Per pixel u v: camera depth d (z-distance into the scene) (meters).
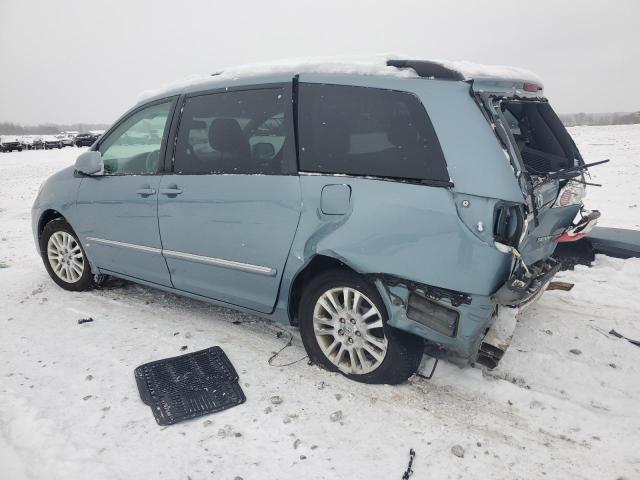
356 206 2.69
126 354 3.35
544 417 2.64
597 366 3.14
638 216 7.88
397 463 2.33
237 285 3.33
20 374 3.10
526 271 2.57
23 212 9.73
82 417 2.66
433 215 2.47
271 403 2.79
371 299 2.79
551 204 2.89
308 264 2.95
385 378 2.88
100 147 4.10
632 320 3.83
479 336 2.60
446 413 2.68
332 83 2.89
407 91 2.63
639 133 34.72
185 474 2.27
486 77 2.64
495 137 2.44
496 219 2.38
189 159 3.45
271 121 3.07
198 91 3.47
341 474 2.26
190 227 3.43
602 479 2.21
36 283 4.80
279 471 2.28
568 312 3.95
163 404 2.77
